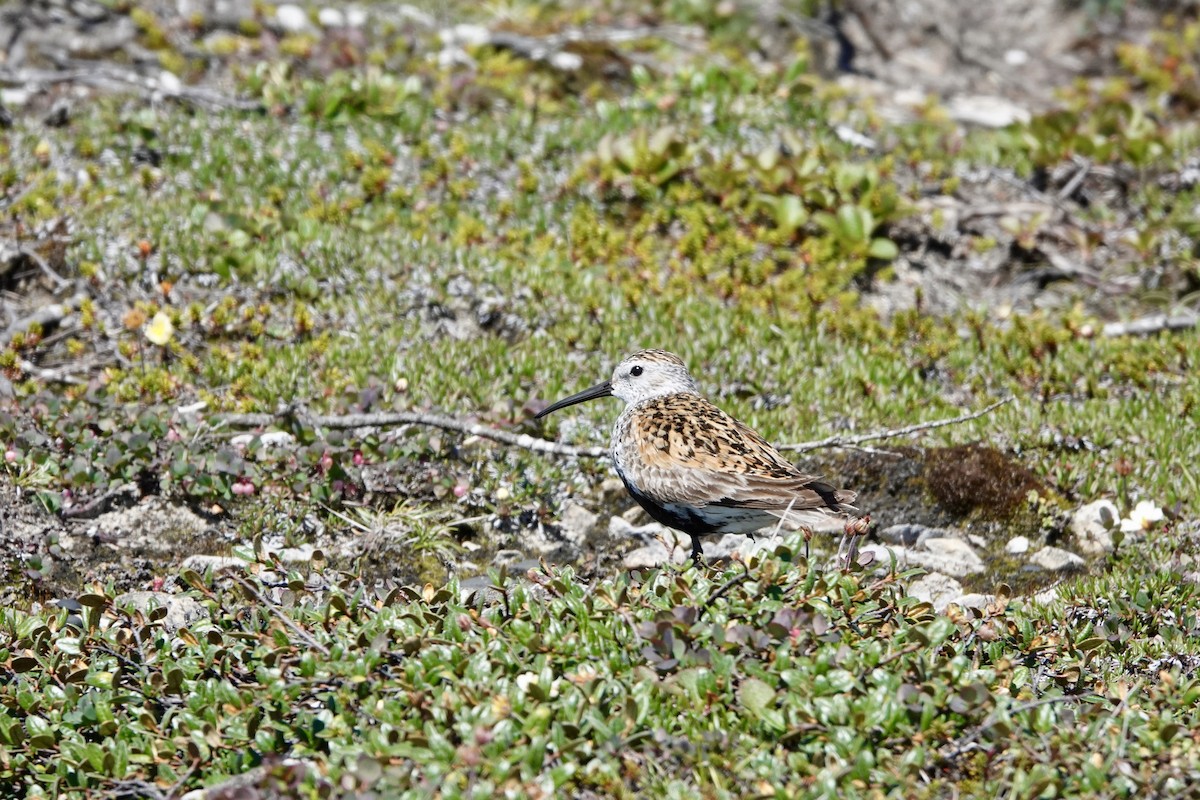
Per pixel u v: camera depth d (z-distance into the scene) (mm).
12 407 12938
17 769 8516
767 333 15031
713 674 8445
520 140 18469
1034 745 8195
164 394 13469
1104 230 17984
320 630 9297
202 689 8797
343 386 13500
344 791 7836
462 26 22328
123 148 17578
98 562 11688
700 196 17516
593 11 23828
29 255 15227
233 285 15133
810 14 24766
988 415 13883
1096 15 25641
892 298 16859
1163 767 8195
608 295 15383
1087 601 11008
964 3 25766
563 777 7852
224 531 12164
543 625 9125
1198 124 21266
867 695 8305
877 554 12375
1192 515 12336
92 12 20969
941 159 19250
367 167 17609
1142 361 14844
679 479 11125
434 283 15188
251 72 19406
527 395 13797
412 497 12648
